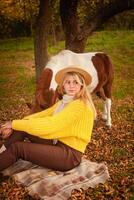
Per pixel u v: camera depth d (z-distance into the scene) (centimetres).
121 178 491
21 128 365
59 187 362
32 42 2209
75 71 383
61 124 361
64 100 383
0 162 362
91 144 640
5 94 1109
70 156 374
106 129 729
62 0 803
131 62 1531
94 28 779
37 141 395
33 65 1555
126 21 2427
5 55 1823
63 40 2011
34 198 371
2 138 410
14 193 401
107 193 439
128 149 622
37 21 828
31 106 569
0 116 873
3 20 2220
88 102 376
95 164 404
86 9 992
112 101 976
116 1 759
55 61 562
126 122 781
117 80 1239
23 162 401
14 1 1541
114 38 2059
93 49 1780
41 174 377
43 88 518
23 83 1237
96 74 679
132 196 441
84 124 371
